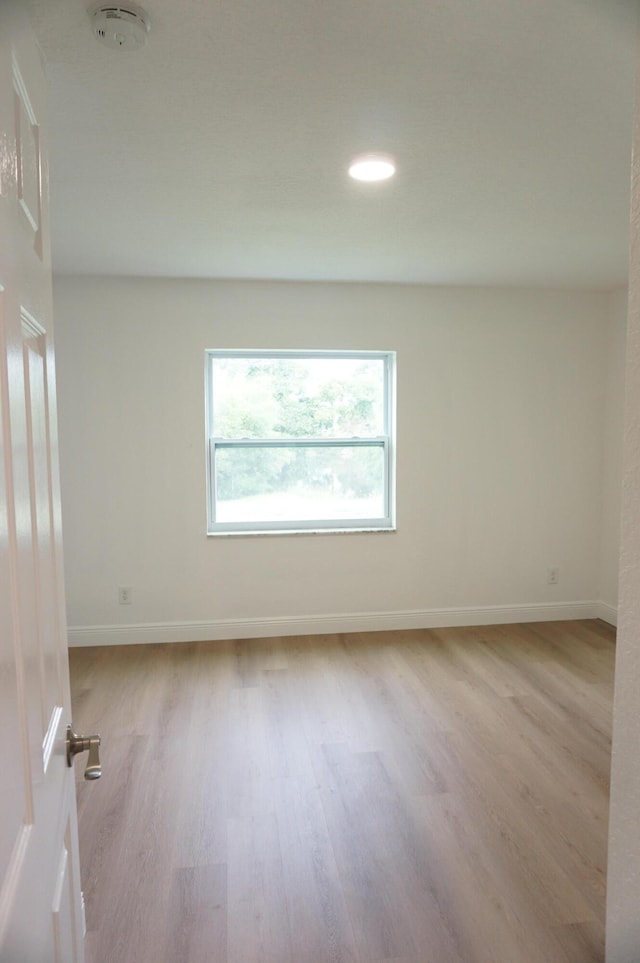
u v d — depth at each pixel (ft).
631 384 2.96
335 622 13.70
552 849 6.75
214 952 5.45
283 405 13.58
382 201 8.02
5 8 2.35
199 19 4.29
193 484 12.94
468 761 8.51
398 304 13.29
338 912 5.89
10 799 2.05
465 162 6.81
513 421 13.97
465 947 5.51
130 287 12.42
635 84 2.98
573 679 11.26
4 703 1.99
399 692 10.73
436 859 6.60
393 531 13.73
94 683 11.08
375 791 7.82
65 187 7.47
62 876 3.23
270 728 9.45
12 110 2.45
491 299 13.61
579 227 9.16
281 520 13.73
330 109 5.61
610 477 14.15
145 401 12.67
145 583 13.00
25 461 2.49
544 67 4.95
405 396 13.53
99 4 4.10
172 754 8.71
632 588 3.01
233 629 13.33
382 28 4.43
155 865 6.49
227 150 6.47
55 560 3.35
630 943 3.10
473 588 14.17
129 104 5.48
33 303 2.86
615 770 3.20
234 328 12.77
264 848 6.76
